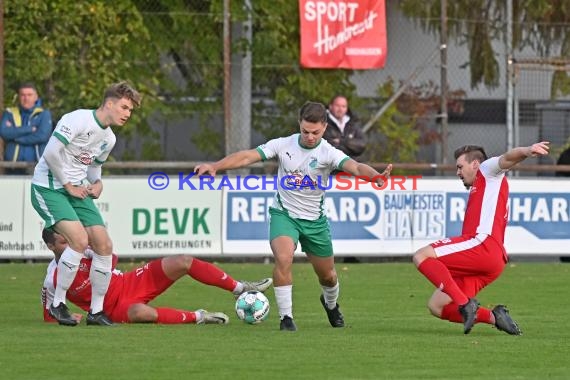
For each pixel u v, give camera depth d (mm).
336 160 27859
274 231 28266
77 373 21906
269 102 52656
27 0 49812
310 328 28984
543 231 48781
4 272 43719
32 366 22656
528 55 54094
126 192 46844
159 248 47031
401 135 53812
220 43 51844
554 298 36688
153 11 51844
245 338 26672
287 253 27891
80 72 50750
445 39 49906
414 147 53938
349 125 47469
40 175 29172
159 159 52688
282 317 28234
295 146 28016
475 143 56031
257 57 52062
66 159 29047
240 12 51219
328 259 28781
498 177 28156
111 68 51219
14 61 50031
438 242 27938
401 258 49562
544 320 31000
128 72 51625
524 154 27281
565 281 41969
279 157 28156
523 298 36688
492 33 54969
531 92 52969
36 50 50062
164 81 52125
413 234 48281
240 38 51938
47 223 28969
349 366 22844
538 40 53938
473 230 28047
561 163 51562
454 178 48500
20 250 46250
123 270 44688
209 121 52406
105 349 24844
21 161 46625
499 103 55938
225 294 37531
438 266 27344
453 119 55844
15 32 49906
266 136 52969
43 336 26828
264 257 48062
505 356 24281
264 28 51844
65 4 50281
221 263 48000
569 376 21906
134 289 29500
